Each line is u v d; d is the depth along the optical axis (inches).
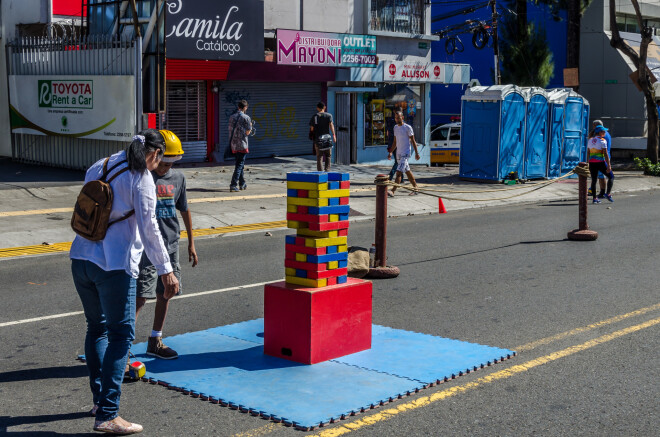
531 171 863.7
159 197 235.3
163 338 269.3
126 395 214.5
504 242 493.0
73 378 229.5
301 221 246.7
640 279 376.8
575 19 1226.0
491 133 821.9
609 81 1553.9
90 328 197.3
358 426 192.5
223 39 808.9
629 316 304.8
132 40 682.2
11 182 654.5
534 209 681.0
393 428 191.5
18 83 802.2
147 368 235.5
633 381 228.1
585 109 927.0
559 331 283.3
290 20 939.3
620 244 484.7
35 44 785.6
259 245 472.4
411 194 714.8
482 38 1338.6
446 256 442.0
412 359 246.2
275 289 246.5
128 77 682.8
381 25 1055.0
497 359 246.8
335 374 230.5
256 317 303.1
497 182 825.5
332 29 993.5
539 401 211.2
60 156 768.9
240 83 909.2
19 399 211.0
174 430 189.2
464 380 228.8
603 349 260.7
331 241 246.5
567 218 615.8
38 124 783.1
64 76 745.0
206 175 769.6
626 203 733.9
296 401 207.2
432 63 1127.6
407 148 685.3
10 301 324.8
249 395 211.8
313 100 995.3
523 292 348.8
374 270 382.0
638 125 1509.6
